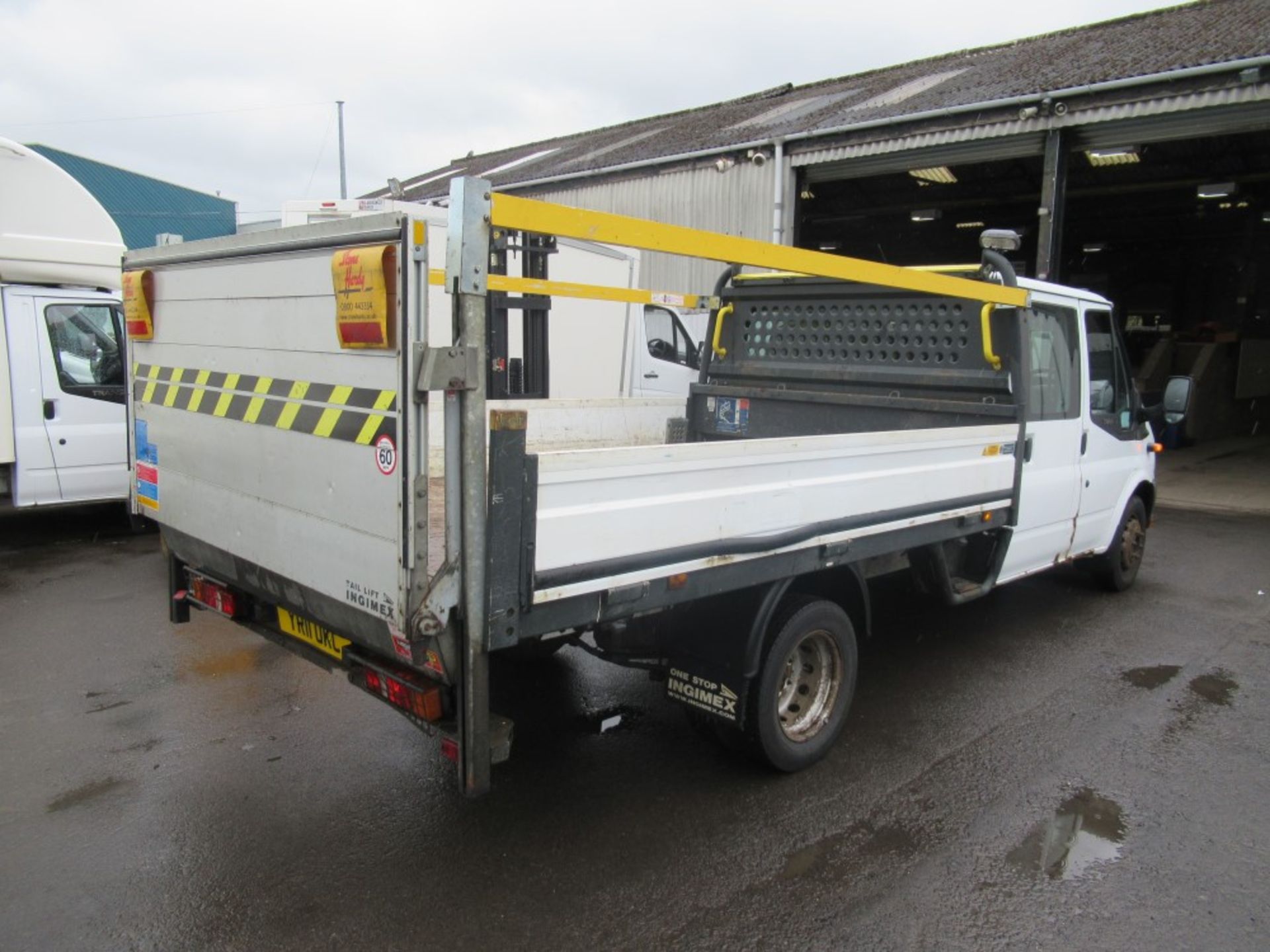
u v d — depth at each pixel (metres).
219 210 30.42
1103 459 5.81
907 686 4.82
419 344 2.42
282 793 3.64
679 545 2.98
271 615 3.51
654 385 11.38
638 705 4.56
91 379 7.75
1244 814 3.55
